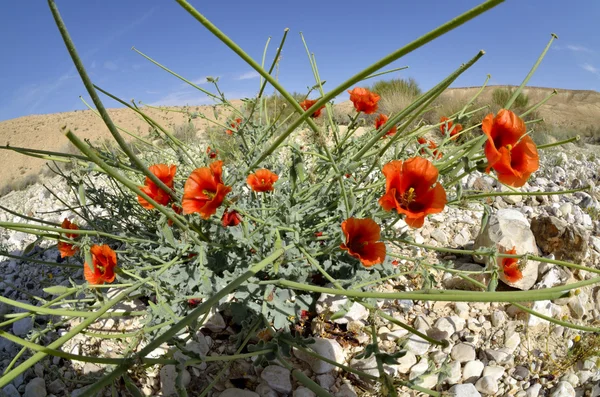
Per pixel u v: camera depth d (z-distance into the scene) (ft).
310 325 1.75
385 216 1.38
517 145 1.00
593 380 1.50
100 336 1.27
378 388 1.43
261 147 2.05
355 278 1.63
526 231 2.06
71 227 1.56
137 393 0.89
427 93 0.99
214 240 1.55
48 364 1.62
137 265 1.73
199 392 1.48
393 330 1.72
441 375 1.12
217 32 0.74
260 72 0.81
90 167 1.40
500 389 1.51
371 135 2.00
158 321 1.56
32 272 2.36
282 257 1.40
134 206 2.18
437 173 1.01
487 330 1.77
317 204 1.78
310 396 1.44
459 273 1.54
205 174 1.23
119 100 1.60
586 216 2.72
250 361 1.58
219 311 1.82
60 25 0.62
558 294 0.69
